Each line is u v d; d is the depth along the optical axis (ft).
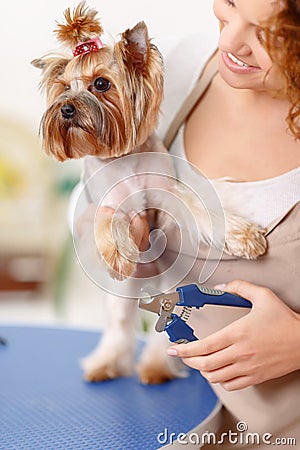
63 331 7.68
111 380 6.44
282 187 4.56
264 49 4.03
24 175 12.72
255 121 4.70
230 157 4.76
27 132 12.61
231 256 4.63
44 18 12.40
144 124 4.53
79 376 6.45
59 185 12.71
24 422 5.37
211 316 4.45
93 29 4.47
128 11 9.32
